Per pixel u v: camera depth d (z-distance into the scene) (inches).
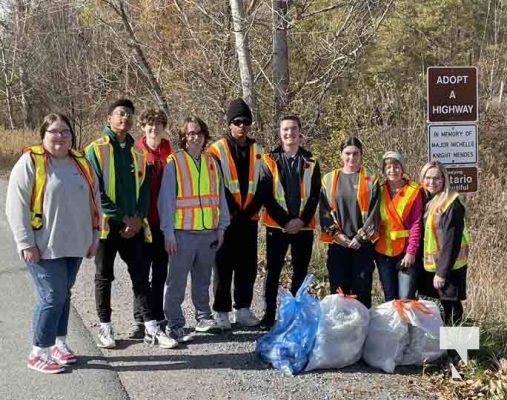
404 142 443.5
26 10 1018.1
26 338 251.9
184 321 255.1
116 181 237.0
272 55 474.6
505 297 308.2
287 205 260.5
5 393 206.2
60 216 215.2
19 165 214.2
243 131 263.7
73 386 212.2
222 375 223.0
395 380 218.5
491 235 395.2
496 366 224.8
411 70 949.8
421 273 249.0
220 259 265.4
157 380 218.5
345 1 479.8
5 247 407.5
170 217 246.1
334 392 209.8
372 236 248.5
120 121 237.1
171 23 542.0
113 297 307.4
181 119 524.4
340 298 231.1
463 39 1109.1
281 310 237.5
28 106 1245.1
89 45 788.6
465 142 307.3
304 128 477.7
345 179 253.1
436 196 242.2
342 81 518.0
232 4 452.8
